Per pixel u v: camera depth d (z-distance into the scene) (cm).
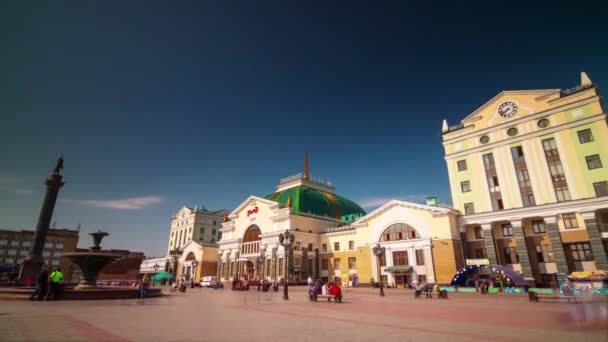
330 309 1816
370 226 5309
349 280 5491
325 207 6888
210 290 4459
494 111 4500
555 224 3656
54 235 8375
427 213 4638
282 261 5703
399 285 4666
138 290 2575
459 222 4472
